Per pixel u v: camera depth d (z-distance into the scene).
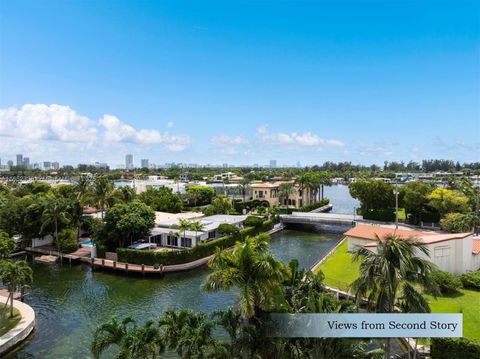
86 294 41.34
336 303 21.08
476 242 44.09
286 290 24.09
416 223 76.44
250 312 17.77
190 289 42.88
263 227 74.81
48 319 34.25
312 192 110.31
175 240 59.59
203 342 19.42
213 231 63.81
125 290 42.66
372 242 46.31
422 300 18.02
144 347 19.33
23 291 38.97
